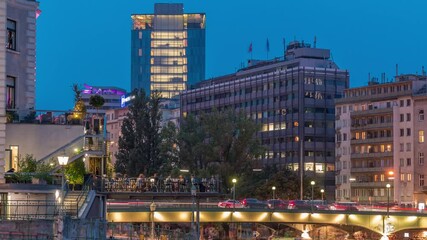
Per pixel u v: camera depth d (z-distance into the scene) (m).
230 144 173.00
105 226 66.50
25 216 64.00
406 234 168.88
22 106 77.25
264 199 178.00
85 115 82.38
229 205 130.25
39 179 72.31
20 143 76.56
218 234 160.00
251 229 169.00
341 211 136.38
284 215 131.38
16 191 69.38
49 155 76.50
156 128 164.50
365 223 138.38
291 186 183.00
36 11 78.81
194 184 102.00
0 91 72.75
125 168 163.50
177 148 188.12
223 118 174.62
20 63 76.94
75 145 78.62
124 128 165.38
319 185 198.12
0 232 55.09
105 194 89.75
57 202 67.88
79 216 66.56
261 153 175.75
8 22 75.75
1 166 72.19
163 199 110.44
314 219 134.25
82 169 79.06
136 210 112.56
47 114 79.44
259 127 176.62
